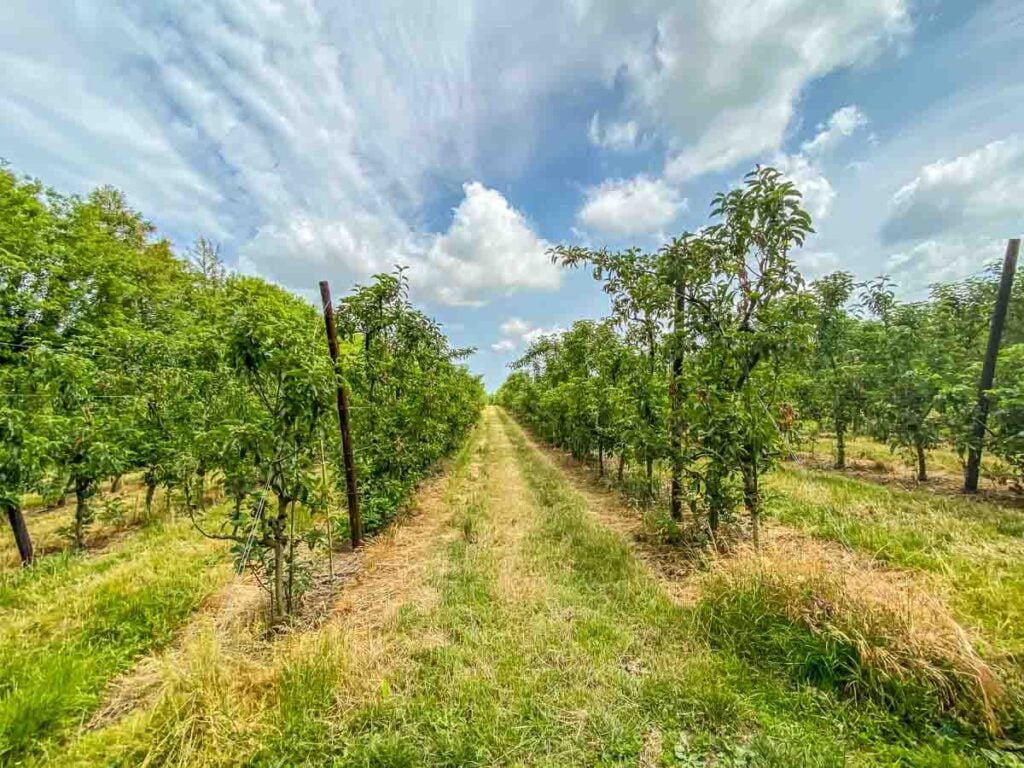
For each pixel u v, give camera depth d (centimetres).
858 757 187
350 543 511
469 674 251
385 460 605
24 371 507
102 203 1418
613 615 318
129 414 636
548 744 203
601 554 432
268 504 346
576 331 898
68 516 755
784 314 373
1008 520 444
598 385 772
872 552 391
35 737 215
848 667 229
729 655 261
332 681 241
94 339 657
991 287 707
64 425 508
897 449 918
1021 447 529
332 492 575
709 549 390
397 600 358
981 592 291
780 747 192
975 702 199
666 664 255
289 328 335
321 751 201
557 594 352
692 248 426
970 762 178
